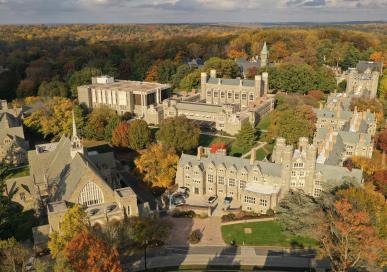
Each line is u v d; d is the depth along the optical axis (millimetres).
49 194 123500
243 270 101000
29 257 101062
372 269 90625
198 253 108250
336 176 122688
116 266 80438
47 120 196125
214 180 137875
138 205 119938
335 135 151375
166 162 143250
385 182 130000
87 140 197500
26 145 173625
